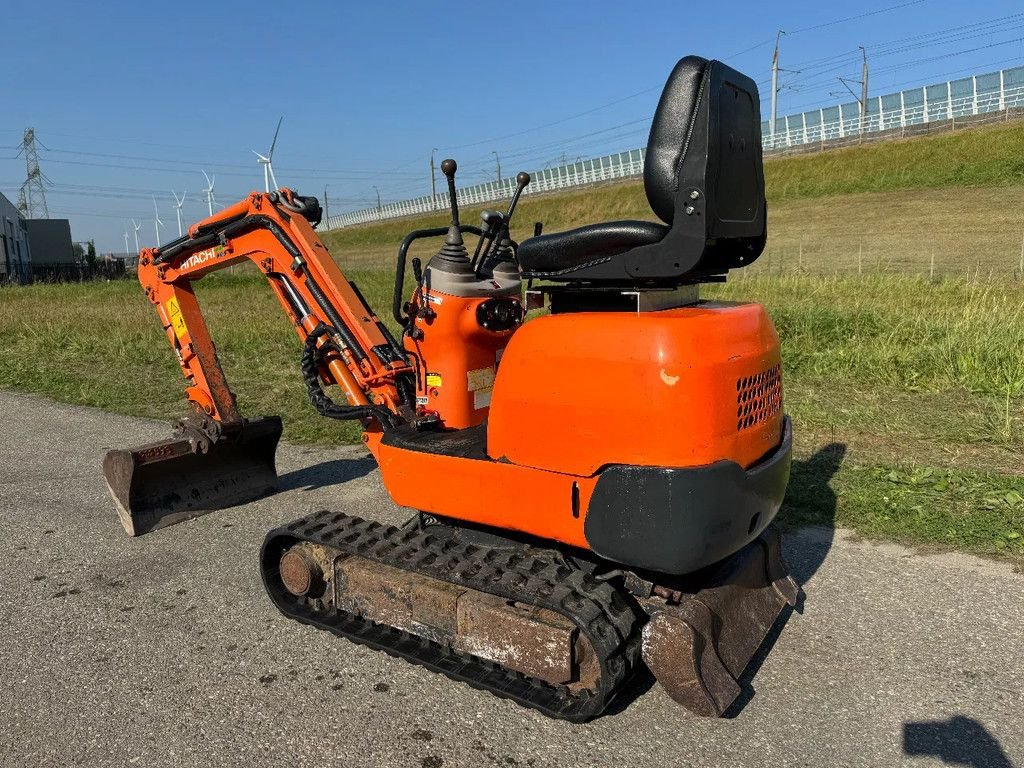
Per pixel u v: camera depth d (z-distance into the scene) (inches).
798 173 1461.6
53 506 229.5
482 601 129.7
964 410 281.0
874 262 726.5
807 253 828.0
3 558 194.1
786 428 148.3
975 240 816.9
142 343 486.0
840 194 1296.8
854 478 221.3
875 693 132.0
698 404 113.0
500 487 131.8
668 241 117.1
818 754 118.1
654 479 113.4
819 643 147.5
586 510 122.2
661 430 113.1
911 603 160.1
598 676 120.2
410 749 121.0
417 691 135.6
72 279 1790.1
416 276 156.6
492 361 160.2
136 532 205.8
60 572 185.5
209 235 197.0
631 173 2253.9
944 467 226.7
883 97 1959.9
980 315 377.4
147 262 219.3
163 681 139.9
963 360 317.7
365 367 172.2
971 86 1776.6
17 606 169.2
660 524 114.0
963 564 175.0
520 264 134.3
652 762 117.2
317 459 272.5
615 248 124.3
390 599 141.4
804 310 408.8
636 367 114.0
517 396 127.2
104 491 241.9
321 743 122.6
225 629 157.4
